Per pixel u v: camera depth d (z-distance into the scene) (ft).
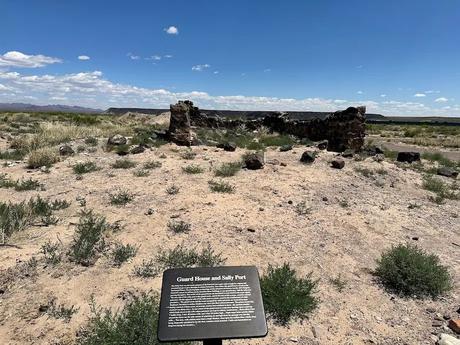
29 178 30.37
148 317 11.53
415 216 25.46
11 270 15.16
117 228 19.95
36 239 18.21
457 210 27.78
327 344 12.10
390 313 13.98
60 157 38.27
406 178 36.27
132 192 26.53
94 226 19.25
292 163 39.19
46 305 13.09
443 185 34.60
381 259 17.52
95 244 17.74
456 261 18.71
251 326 9.03
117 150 42.50
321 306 14.12
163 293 9.62
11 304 13.20
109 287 14.51
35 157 35.42
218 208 23.88
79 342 11.44
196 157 40.68
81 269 15.67
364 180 34.06
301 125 68.39
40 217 21.04
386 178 35.42
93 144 47.55
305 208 25.03
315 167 37.63
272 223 22.02
